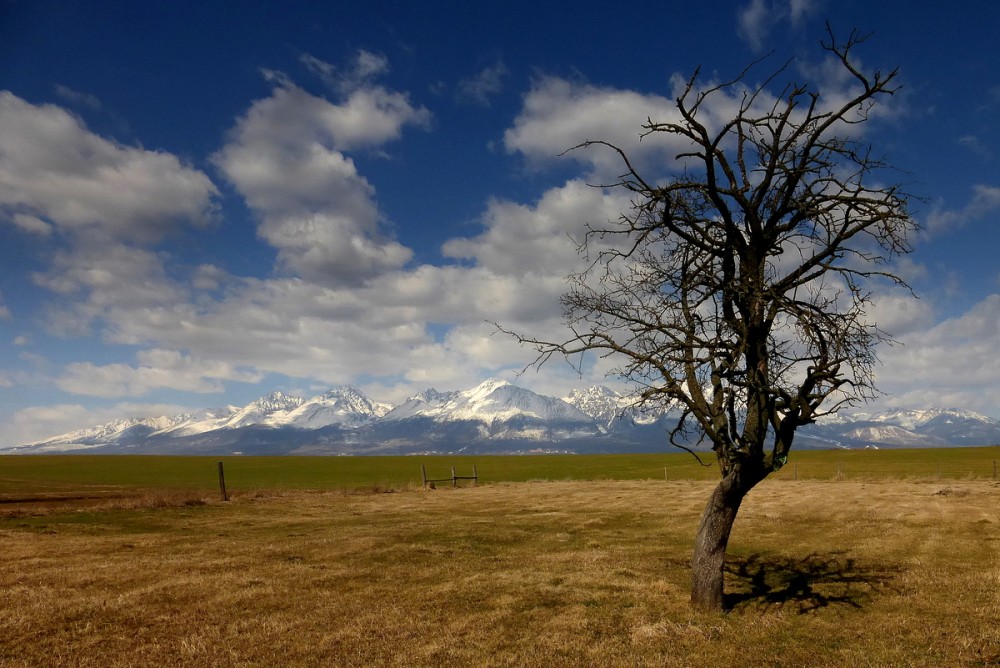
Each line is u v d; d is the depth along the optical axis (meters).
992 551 21.72
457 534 26.23
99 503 35.34
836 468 78.12
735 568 19.44
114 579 16.55
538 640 12.14
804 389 12.47
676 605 14.62
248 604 14.52
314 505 38.69
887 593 15.98
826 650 11.71
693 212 13.75
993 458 89.06
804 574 18.44
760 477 13.22
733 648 11.76
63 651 11.27
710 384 13.93
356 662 10.96
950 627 13.05
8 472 85.31
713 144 12.30
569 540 25.08
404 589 16.27
